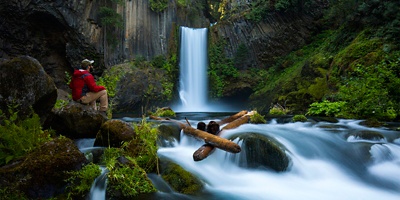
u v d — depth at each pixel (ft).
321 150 18.26
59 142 11.69
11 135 11.90
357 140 20.15
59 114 18.25
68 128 18.49
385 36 39.65
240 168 16.03
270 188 13.98
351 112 32.04
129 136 15.53
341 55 42.55
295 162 16.26
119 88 52.60
